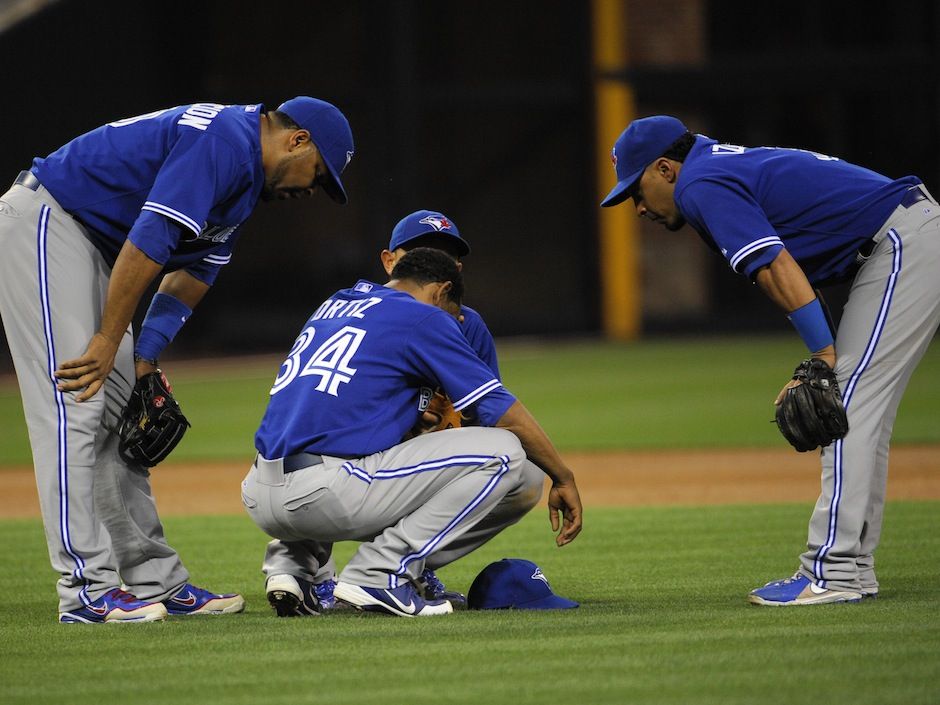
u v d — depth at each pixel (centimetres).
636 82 7894
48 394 1387
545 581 1491
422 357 1411
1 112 7050
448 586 1698
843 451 1418
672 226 1522
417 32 7881
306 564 1480
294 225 7794
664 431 3931
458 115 7944
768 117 8062
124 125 1424
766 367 5784
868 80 7925
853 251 1450
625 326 7919
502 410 1404
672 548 1969
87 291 1407
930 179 7962
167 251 1366
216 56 7769
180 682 1112
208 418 4541
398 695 1055
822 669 1110
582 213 7950
